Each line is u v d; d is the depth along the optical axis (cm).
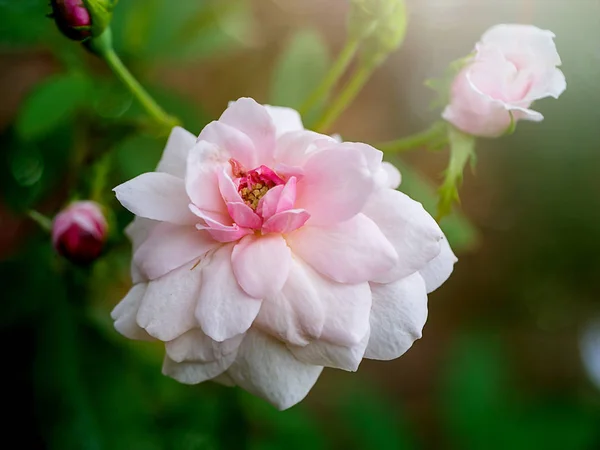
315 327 23
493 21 34
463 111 26
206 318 23
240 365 23
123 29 30
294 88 30
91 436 29
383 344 23
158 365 30
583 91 33
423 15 35
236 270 23
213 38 31
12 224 35
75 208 27
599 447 34
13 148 31
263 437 33
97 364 29
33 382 29
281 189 23
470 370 35
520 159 36
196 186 23
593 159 35
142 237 24
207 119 31
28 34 30
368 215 23
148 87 31
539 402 35
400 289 23
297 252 23
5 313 29
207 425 31
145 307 23
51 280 29
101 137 29
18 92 36
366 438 34
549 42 25
